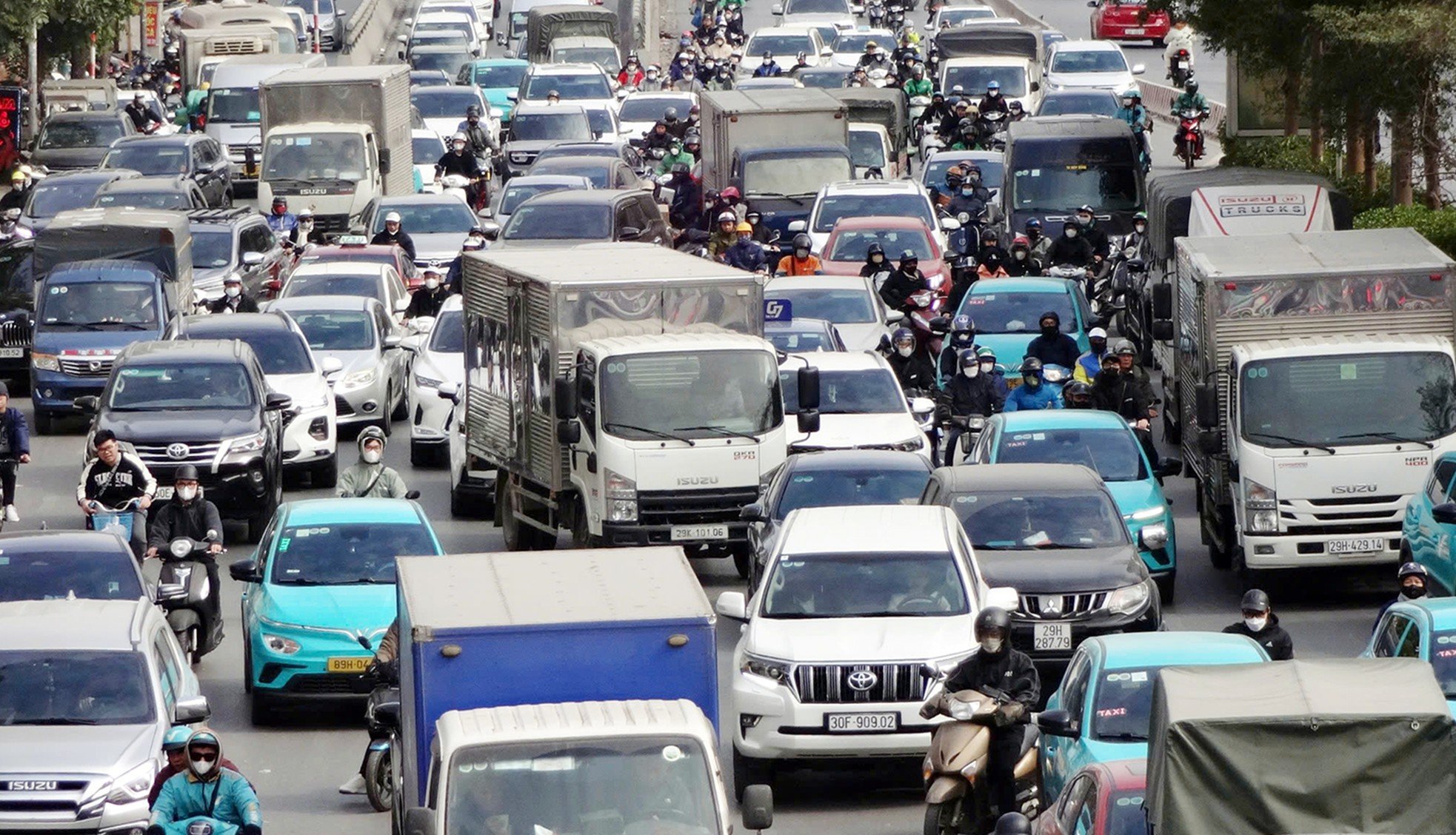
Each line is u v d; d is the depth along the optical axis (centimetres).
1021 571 6116
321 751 6016
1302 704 3238
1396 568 7419
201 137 17225
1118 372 8306
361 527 6525
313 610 6194
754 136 14475
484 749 3603
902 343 9431
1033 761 4691
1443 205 11725
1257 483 7150
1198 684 3341
